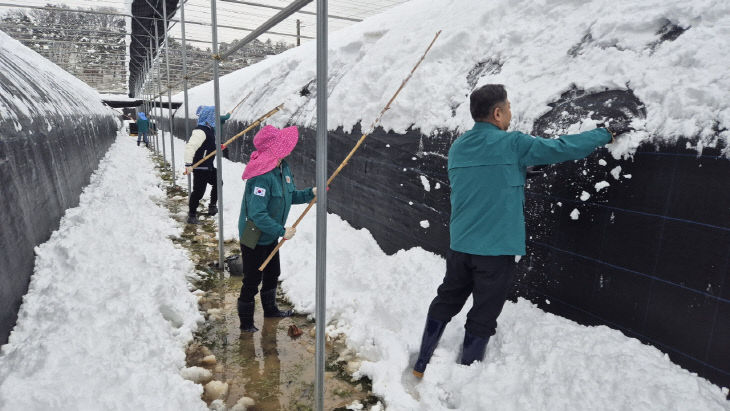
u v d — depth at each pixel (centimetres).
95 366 189
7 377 171
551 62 273
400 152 369
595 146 192
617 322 206
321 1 155
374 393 216
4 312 217
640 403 163
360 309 290
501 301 207
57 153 431
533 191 252
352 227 448
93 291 269
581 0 285
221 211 381
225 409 205
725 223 165
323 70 160
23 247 269
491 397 192
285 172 264
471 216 202
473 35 357
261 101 884
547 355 200
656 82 202
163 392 193
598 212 215
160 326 256
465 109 315
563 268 233
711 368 169
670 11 218
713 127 172
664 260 186
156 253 374
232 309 313
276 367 242
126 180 740
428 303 270
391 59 438
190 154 503
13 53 569
